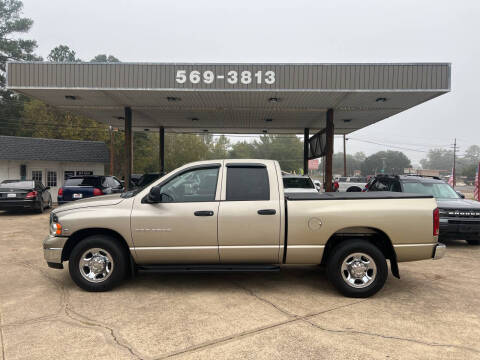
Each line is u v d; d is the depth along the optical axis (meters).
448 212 8.08
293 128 21.16
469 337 3.60
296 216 4.73
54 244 4.82
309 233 4.73
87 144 22.86
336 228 4.72
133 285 5.22
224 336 3.57
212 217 4.71
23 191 13.78
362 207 4.74
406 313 4.22
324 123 18.69
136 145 48.47
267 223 4.73
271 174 4.93
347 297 4.77
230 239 4.74
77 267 4.83
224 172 4.95
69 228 4.77
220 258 4.80
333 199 4.80
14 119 44.16
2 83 45.41
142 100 13.26
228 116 16.89
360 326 3.83
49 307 4.33
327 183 14.41
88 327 3.76
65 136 41.47
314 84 10.89
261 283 5.39
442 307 4.44
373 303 4.56
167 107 14.65
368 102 12.91
